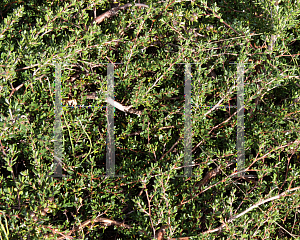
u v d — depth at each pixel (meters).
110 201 2.30
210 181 2.42
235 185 2.49
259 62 2.55
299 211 2.34
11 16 2.16
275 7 2.46
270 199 2.16
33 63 2.07
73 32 2.33
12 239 1.83
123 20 2.49
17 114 1.89
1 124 1.84
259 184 2.30
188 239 2.07
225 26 2.77
